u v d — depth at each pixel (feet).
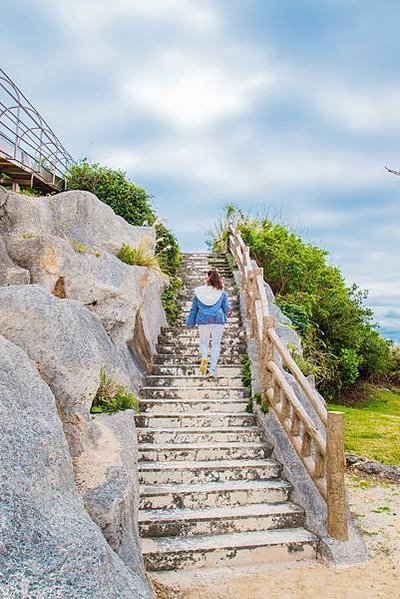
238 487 16.17
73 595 6.59
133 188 37.76
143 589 8.10
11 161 27.63
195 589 12.57
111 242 25.04
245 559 13.97
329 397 43.16
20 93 28.04
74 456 11.02
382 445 26.07
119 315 20.74
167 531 14.53
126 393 16.65
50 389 10.37
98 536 7.88
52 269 18.29
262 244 43.55
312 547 14.48
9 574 6.47
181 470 16.74
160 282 30.04
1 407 8.22
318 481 15.61
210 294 23.66
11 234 18.44
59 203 22.95
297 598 12.15
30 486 7.67
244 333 27.17
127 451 13.43
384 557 14.44
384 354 50.55
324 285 47.16
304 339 38.01
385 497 19.39
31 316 11.35
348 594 12.36
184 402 20.80
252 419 20.01
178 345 26.84
